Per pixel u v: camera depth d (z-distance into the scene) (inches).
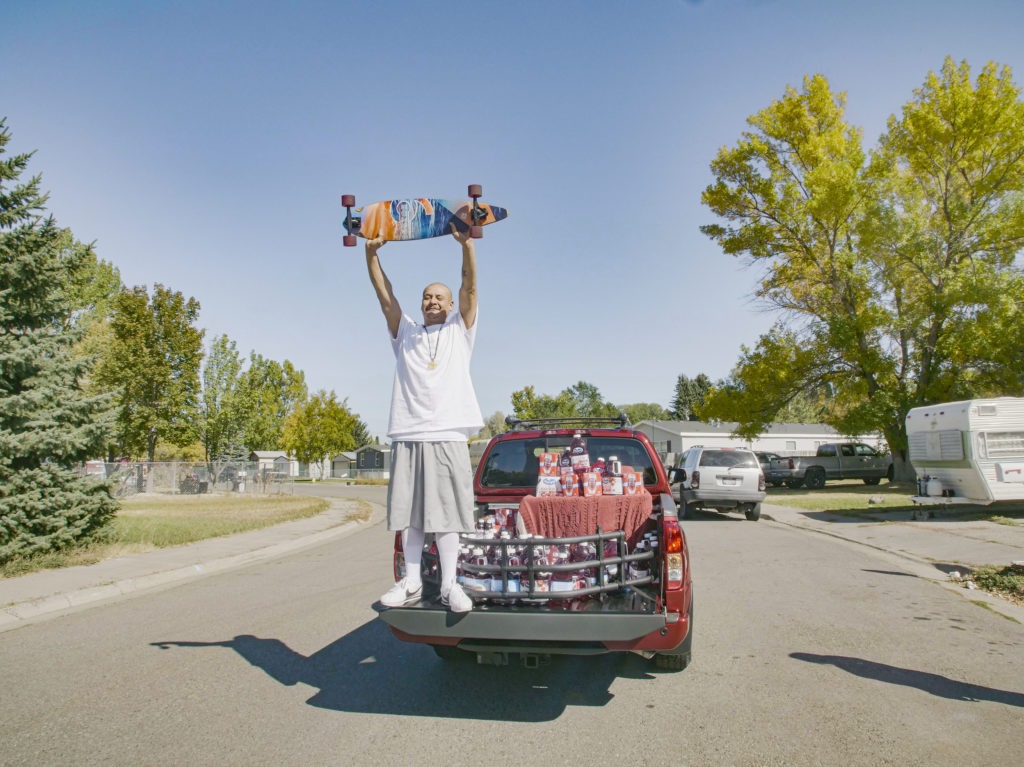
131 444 1302.9
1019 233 901.2
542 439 240.5
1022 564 357.4
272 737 152.6
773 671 197.8
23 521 389.4
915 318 957.8
